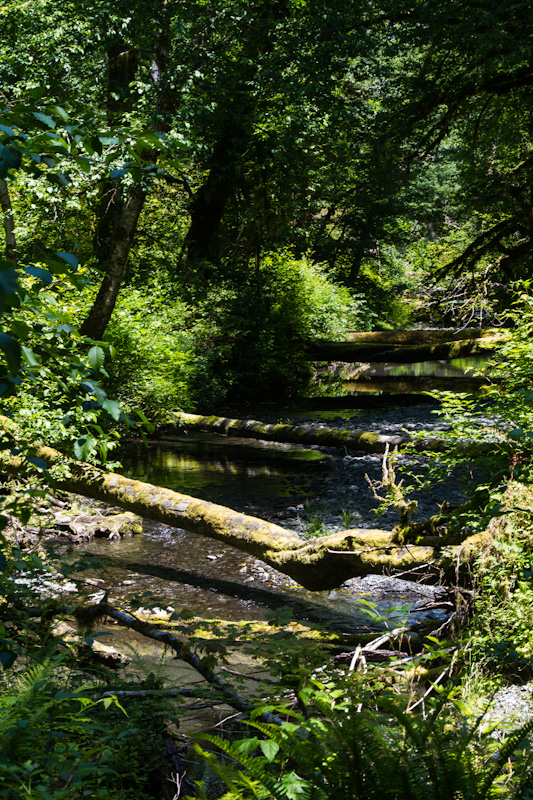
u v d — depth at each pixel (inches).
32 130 93.3
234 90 735.1
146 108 594.2
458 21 692.7
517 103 874.8
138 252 866.1
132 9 599.2
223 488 450.6
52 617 173.9
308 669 139.9
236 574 305.9
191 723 158.6
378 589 290.4
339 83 736.3
